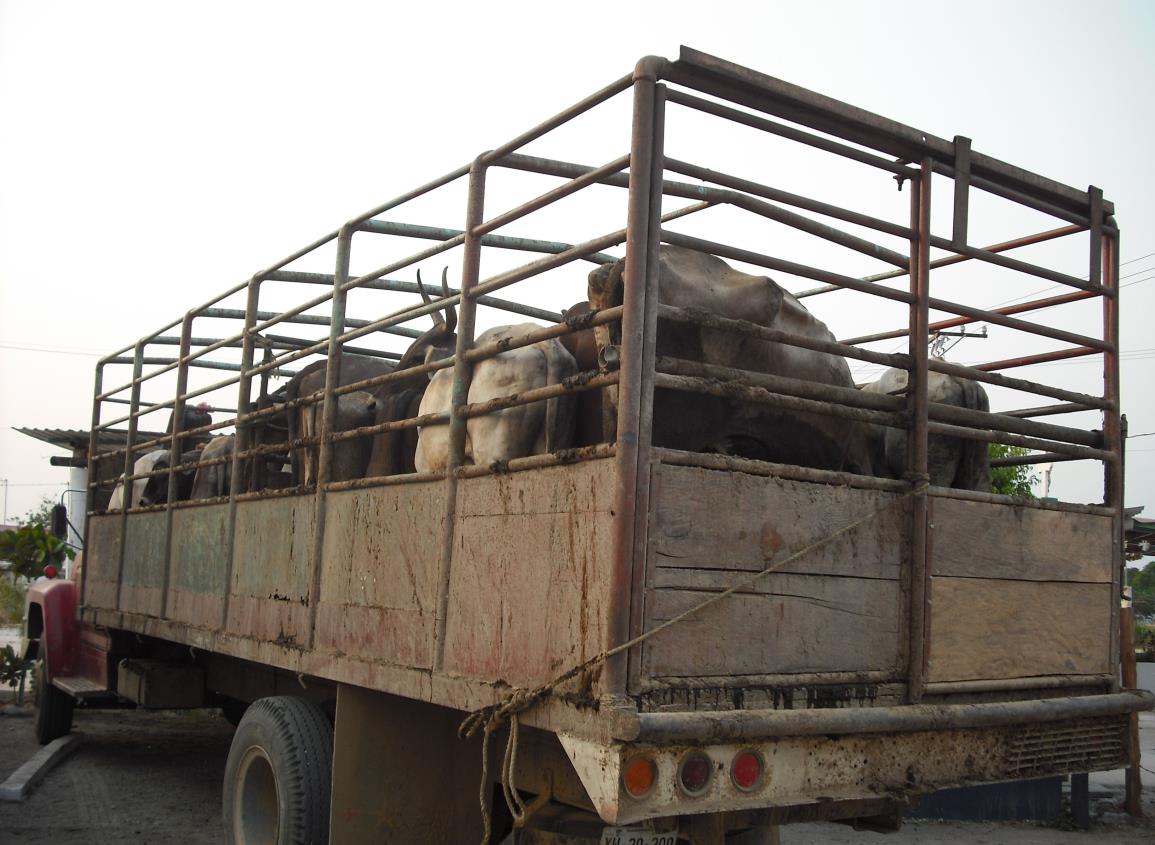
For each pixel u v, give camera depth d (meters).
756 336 3.25
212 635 5.66
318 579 4.61
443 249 4.05
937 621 3.59
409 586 3.93
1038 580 3.96
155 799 7.05
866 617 3.43
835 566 3.35
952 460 4.22
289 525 4.96
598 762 2.81
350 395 5.17
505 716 3.22
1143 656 15.07
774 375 3.58
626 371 2.93
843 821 4.00
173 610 6.37
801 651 3.24
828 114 3.46
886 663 3.47
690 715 2.84
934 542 3.61
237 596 5.45
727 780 2.96
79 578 8.35
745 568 3.12
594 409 3.71
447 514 3.71
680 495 3.00
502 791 3.93
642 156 3.02
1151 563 61.72
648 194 3.02
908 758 3.40
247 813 4.77
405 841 4.00
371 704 4.18
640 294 2.97
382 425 4.28
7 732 9.43
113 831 6.23
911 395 3.66
